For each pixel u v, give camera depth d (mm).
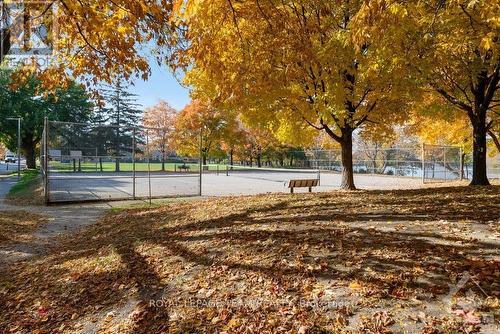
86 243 8547
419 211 7691
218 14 5980
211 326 3889
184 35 6965
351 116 13305
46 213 13039
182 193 19188
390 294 3990
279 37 6598
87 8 5594
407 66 9531
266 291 4441
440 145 28312
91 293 5320
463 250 4953
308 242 5883
